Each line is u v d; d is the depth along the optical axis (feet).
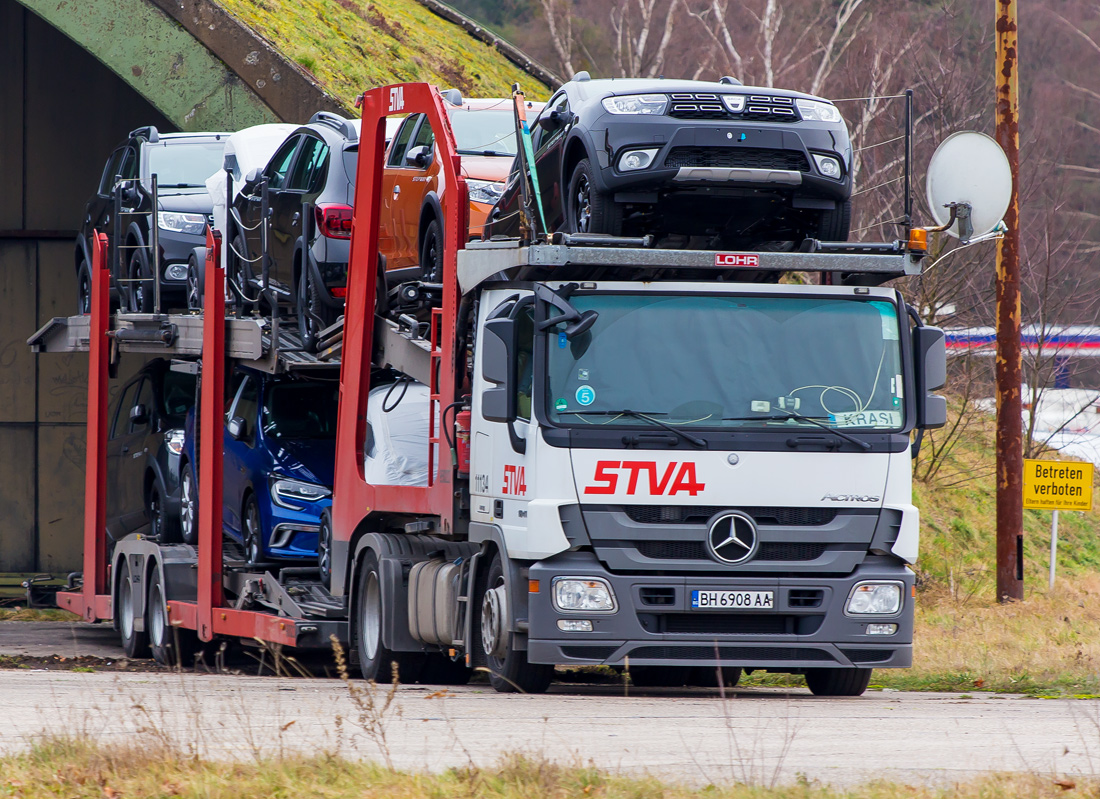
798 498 116.16
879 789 71.31
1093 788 71.15
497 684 122.11
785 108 122.83
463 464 129.08
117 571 212.64
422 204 150.10
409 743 86.99
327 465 174.81
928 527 306.96
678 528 114.62
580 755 82.53
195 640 188.34
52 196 374.43
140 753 78.02
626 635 114.11
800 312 119.44
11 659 200.44
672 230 123.85
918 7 523.29
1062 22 593.42
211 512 174.70
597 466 113.70
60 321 237.25
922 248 121.70
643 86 124.77
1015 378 242.37
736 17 563.48
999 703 120.16
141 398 218.59
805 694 136.05
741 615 116.37
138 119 375.86
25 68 371.15
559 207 127.85
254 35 265.54
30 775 74.08
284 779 71.72
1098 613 222.48
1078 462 244.63
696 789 71.31
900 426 119.24
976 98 419.13
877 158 437.58
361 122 154.40
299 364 165.58
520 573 117.39
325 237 166.40
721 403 116.26
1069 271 397.19
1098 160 550.77
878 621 117.39
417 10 385.09
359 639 147.54
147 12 270.26
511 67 376.07
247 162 204.54
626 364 115.75
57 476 382.83
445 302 133.18
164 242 212.43
